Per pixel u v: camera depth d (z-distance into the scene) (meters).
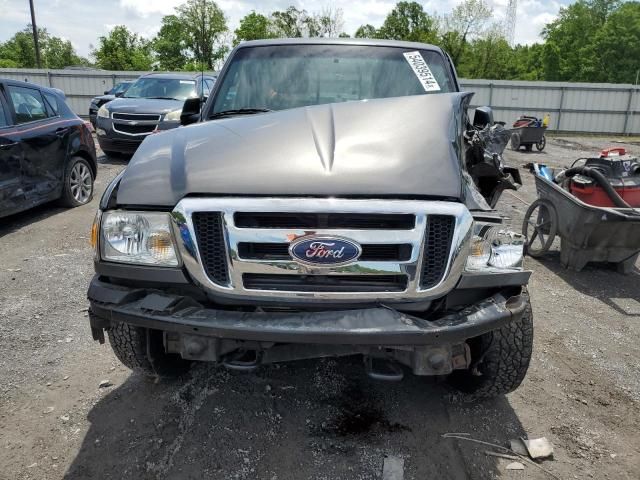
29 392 3.19
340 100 3.56
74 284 4.84
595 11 64.44
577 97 27.91
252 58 3.84
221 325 2.24
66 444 2.74
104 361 3.55
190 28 45.97
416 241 2.28
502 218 2.45
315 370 3.42
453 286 2.36
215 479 2.51
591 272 5.73
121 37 56.69
